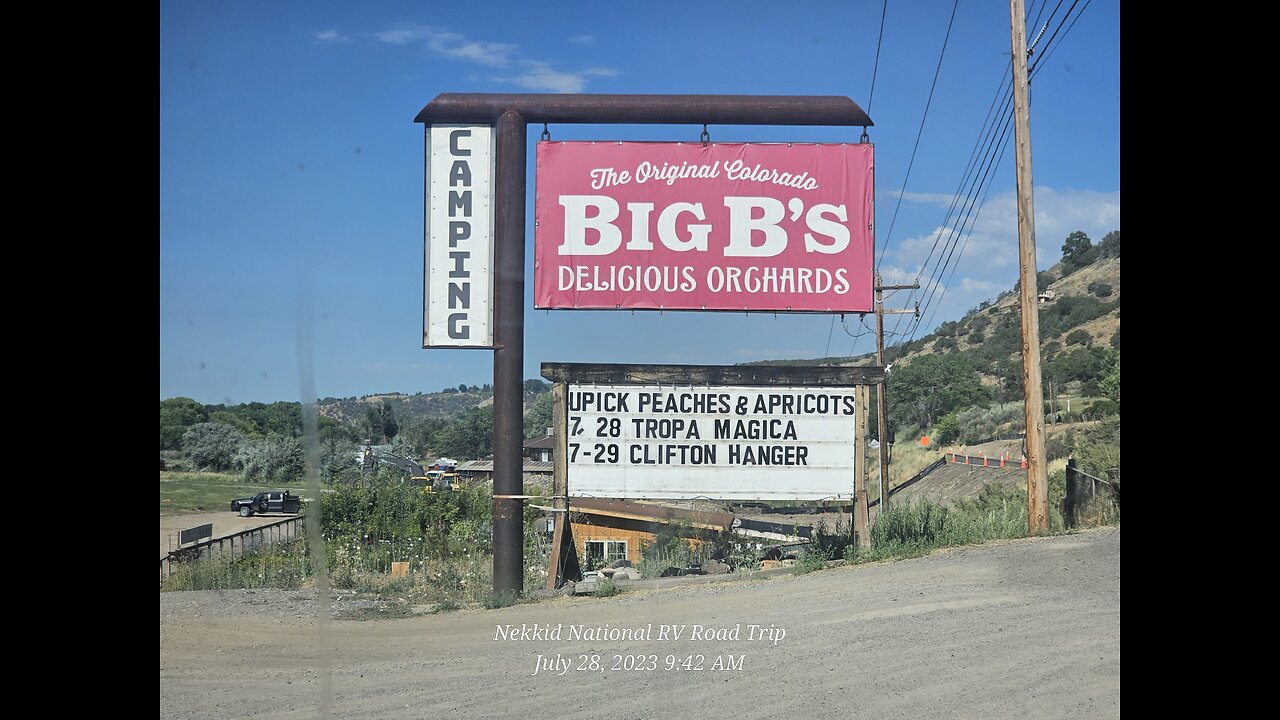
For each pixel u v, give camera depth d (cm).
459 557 1625
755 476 1340
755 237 1332
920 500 1577
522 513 1266
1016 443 4372
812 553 1353
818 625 941
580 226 1334
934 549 1349
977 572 1124
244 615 1138
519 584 1247
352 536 1747
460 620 1091
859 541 1333
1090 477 1579
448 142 1287
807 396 1345
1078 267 9012
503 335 1268
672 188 1336
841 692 739
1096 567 1093
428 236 1280
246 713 756
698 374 1342
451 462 3978
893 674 773
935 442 5438
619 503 1814
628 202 1335
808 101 1318
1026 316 1518
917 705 700
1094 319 6981
